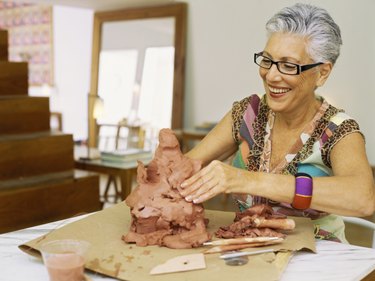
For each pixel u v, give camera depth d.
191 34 4.07
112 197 3.73
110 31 4.56
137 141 4.21
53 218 2.46
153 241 1.02
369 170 1.16
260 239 1.01
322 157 1.23
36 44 5.88
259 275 0.87
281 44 1.13
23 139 2.42
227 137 1.40
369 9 3.17
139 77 4.36
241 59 3.79
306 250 1.04
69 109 5.60
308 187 1.09
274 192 1.10
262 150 1.31
